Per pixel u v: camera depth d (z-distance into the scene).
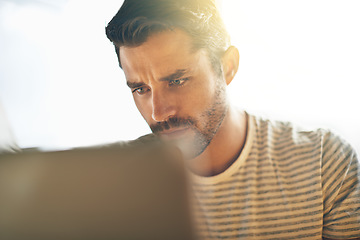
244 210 0.88
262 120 0.97
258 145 0.92
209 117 0.84
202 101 0.82
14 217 0.37
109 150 0.37
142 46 0.77
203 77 0.81
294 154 0.91
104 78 2.33
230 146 0.89
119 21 0.78
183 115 0.82
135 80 0.81
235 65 0.91
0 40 2.25
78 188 0.37
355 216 0.85
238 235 0.87
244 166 0.90
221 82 0.85
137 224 0.36
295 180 0.89
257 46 2.07
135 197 0.37
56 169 0.37
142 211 0.36
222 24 0.86
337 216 0.86
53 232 0.37
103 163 0.37
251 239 0.86
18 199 0.37
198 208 0.89
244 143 0.92
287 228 0.86
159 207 0.36
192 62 0.79
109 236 0.36
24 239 0.37
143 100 0.84
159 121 0.82
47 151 0.38
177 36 0.77
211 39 0.81
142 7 0.77
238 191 0.89
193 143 0.84
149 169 0.37
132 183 0.37
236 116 0.93
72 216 0.37
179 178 0.37
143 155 0.37
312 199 0.87
